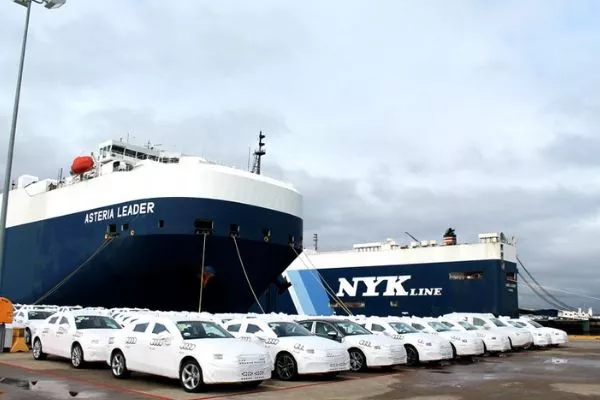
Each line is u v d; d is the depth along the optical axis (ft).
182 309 93.35
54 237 101.71
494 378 50.29
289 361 46.62
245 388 42.01
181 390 39.91
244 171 92.48
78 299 99.25
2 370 49.65
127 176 87.97
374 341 53.78
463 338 68.39
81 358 50.29
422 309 149.69
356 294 162.40
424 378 49.83
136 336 44.14
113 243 87.20
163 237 82.07
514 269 146.92
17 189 119.96
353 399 37.70
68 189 100.68
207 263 85.61
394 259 158.51
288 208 93.25
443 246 150.10
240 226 85.20
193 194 82.84
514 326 93.50
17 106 68.49
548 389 43.47
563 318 165.78
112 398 36.14
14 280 112.37
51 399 35.14
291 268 176.14
